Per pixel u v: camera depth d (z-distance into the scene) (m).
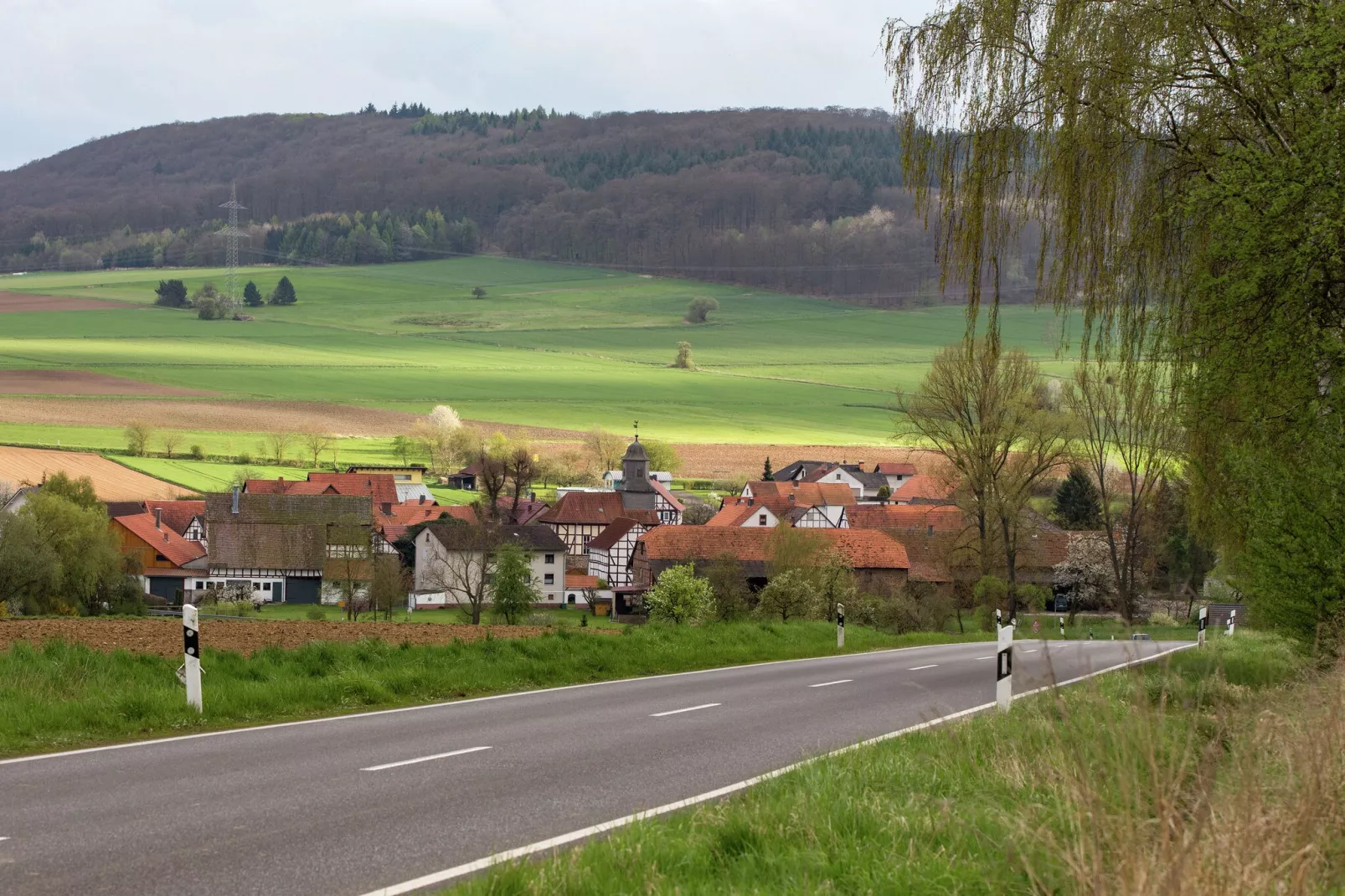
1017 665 19.00
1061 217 33.47
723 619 106.19
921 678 36.50
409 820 15.92
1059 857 10.82
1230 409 33.16
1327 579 29.28
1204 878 9.61
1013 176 34.16
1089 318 34.59
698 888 11.80
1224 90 31.69
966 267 34.81
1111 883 9.82
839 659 46.16
